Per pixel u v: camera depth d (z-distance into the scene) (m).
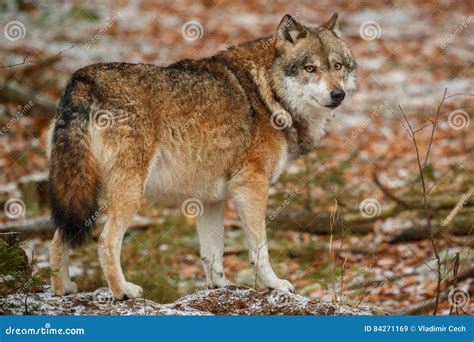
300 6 27.02
